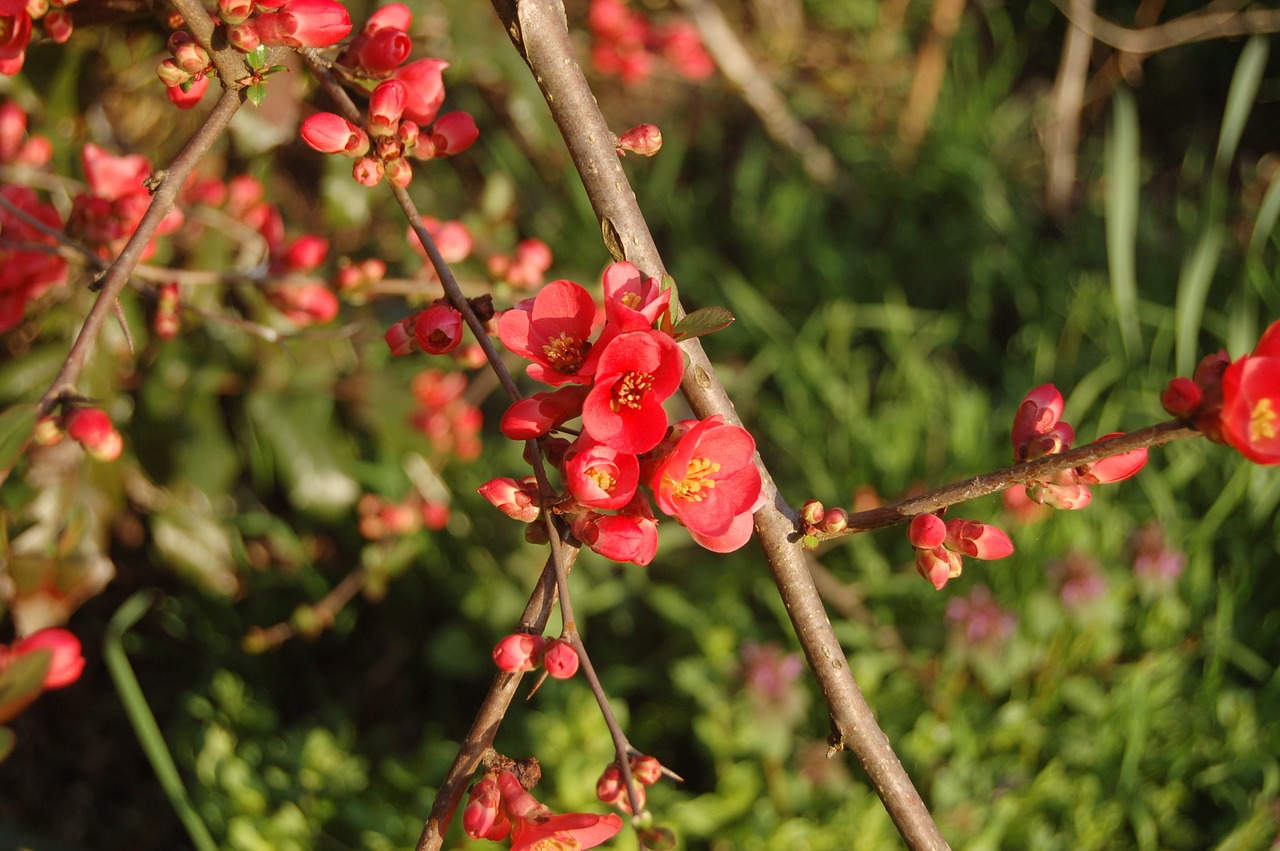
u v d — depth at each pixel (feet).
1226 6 6.54
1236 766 3.65
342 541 4.52
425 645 4.42
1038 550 4.09
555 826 2.24
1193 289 4.26
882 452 4.60
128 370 3.34
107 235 2.83
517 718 4.05
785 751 3.64
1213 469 4.60
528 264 3.03
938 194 6.19
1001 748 3.74
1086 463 2.23
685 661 3.85
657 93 6.71
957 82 6.80
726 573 4.26
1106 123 6.86
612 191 2.41
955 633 3.73
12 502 3.03
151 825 4.02
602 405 2.19
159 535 3.51
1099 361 5.21
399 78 2.48
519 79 4.29
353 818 3.35
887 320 5.40
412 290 3.04
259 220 3.35
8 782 4.03
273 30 2.33
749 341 5.36
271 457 3.77
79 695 4.26
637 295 2.26
